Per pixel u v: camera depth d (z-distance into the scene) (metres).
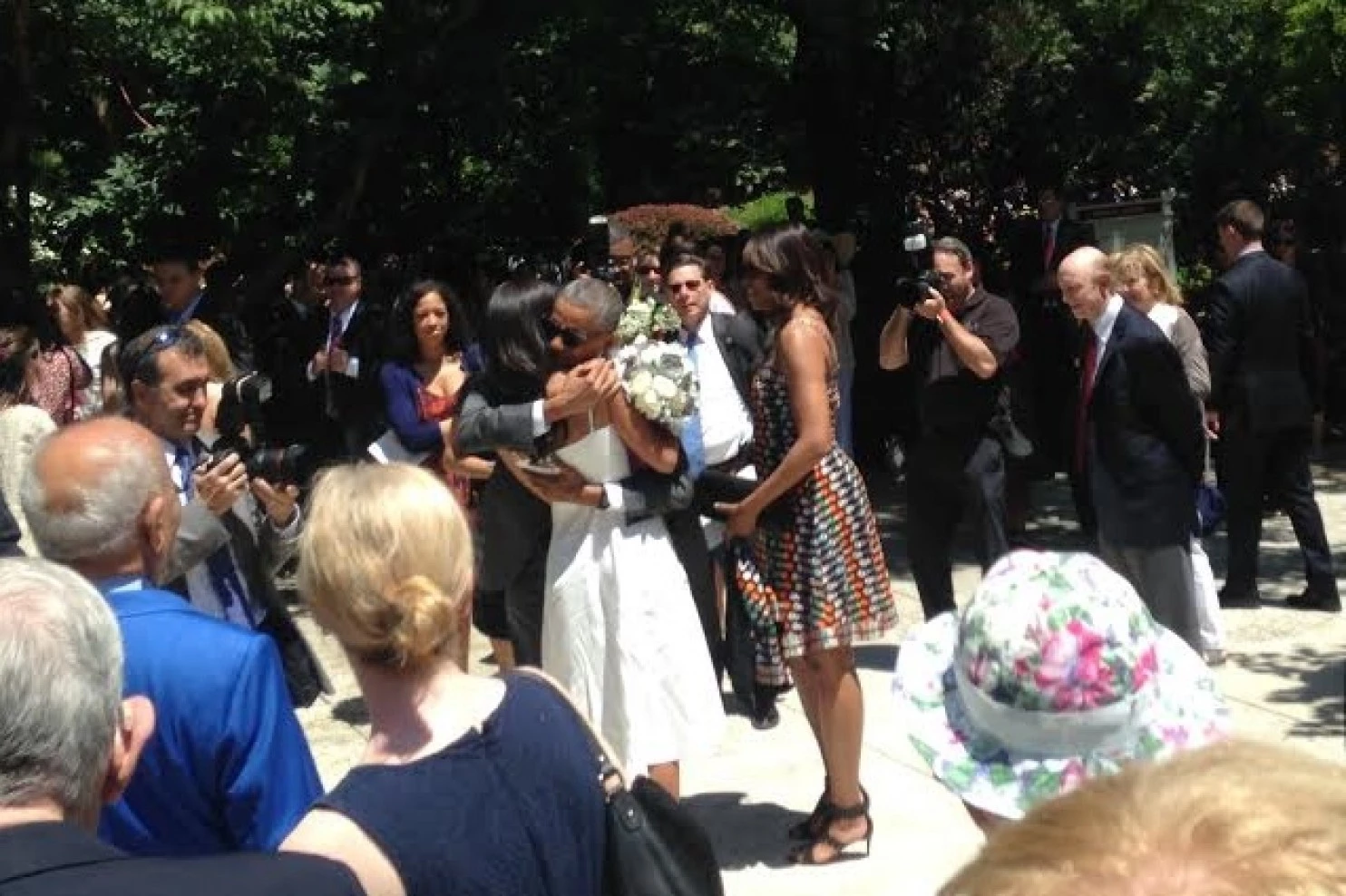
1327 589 7.93
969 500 6.70
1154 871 0.93
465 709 2.50
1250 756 1.03
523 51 11.48
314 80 10.02
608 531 4.63
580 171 12.71
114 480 2.90
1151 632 2.42
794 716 6.68
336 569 2.46
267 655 2.80
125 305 9.46
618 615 4.58
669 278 6.05
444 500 2.56
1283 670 6.97
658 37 12.06
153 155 10.94
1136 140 13.53
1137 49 13.29
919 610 8.27
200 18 8.76
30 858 1.98
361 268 10.93
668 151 12.62
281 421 9.72
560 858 2.46
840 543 4.98
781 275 4.92
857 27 11.56
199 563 3.96
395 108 10.41
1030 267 11.01
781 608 5.00
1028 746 2.40
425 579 2.47
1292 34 12.87
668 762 4.61
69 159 11.70
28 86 10.28
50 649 2.12
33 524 2.91
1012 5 13.08
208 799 2.73
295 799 2.78
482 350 4.93
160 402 4.16
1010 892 0.95
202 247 11.05
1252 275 7.70
